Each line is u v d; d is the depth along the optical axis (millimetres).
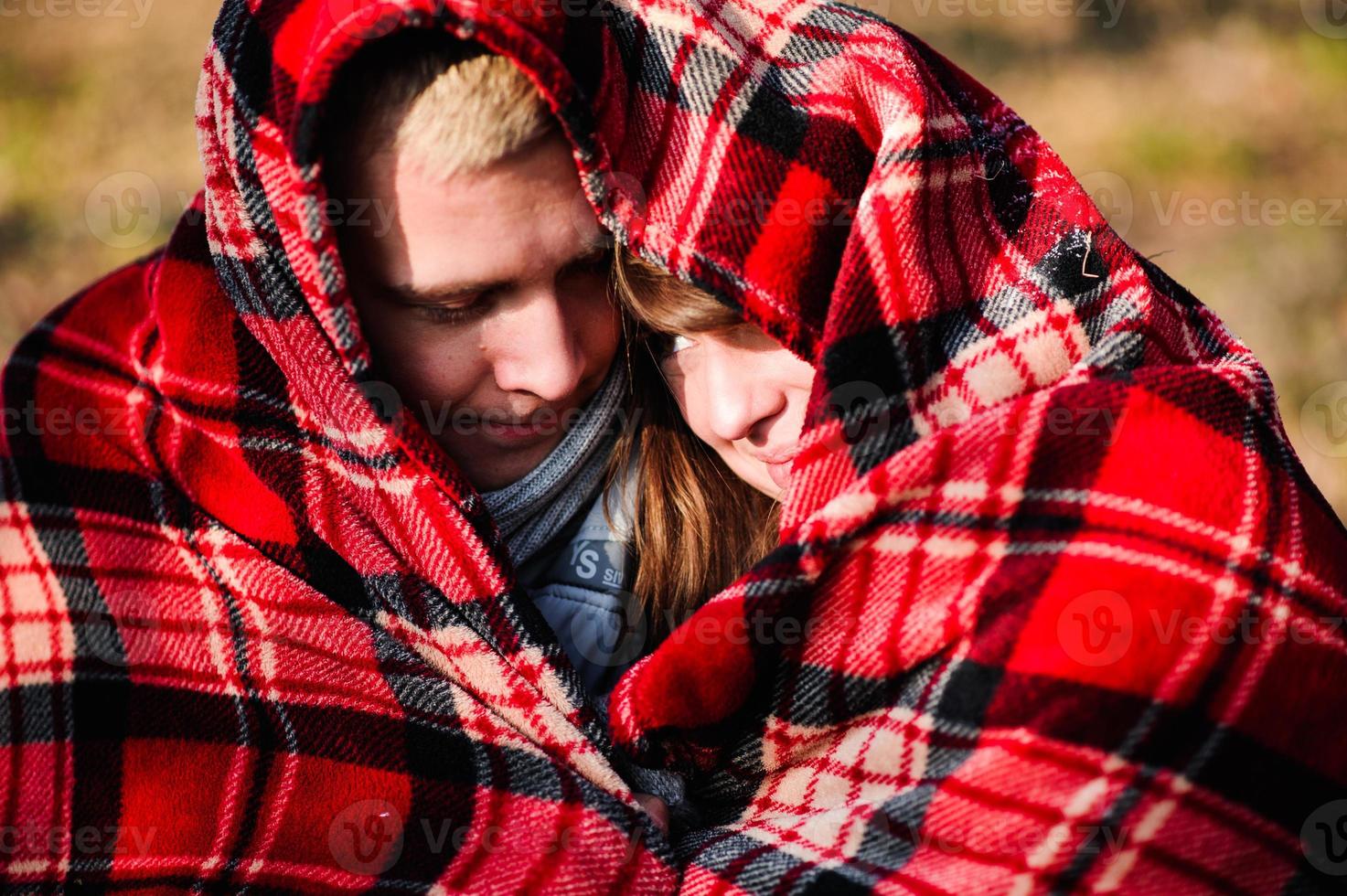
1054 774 915
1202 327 1124
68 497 1084
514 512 1165
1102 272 1058
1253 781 933
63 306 1197
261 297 1043
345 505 1080
